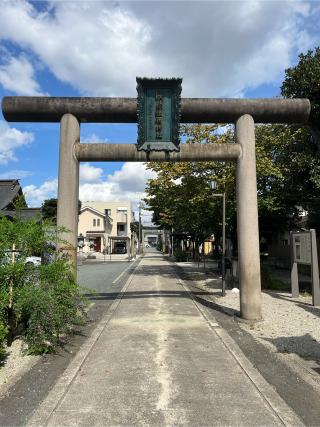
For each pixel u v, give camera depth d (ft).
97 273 80.48
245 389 17.25
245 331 28.22
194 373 19.24
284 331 28.09
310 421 14.33
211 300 42.52
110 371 19.57
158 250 334.03
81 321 27.63
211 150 32.83
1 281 24.11
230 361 21.16
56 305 23.93
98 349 23.49
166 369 19.81
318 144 53.47
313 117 50.96
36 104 32.55
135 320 31.68
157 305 38.83
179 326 29.58
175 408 15.34
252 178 32.71
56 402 15.88
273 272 74.64
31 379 18.52
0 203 102.94
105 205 243.40
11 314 24.14
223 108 32.86
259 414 14.85
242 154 32.89
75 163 32.89
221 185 57.98
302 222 72.18
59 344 24.59
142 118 32.55
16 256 25.27
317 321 31.17
